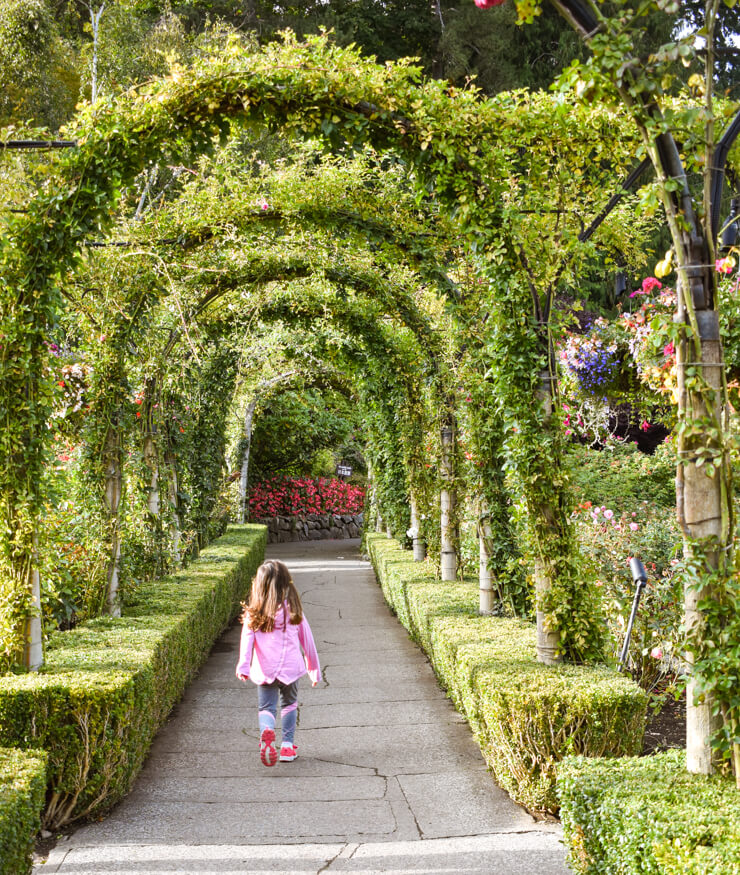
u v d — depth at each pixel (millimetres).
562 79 2861
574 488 4664
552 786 3873
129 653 4691
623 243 5645
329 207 6215
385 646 8438
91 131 4355
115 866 3490
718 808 2445
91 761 3904
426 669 7309
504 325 4547
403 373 9969
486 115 4285
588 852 2695
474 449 6320
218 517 13625
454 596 7285
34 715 3824
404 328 9781
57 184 4426
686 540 2768
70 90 16484
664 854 2209
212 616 7938
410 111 4293
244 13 19375
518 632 5512
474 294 5961
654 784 2660
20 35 14742
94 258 5734
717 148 2791
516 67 18562
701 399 2762
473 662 4566
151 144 4445
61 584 5598
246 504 21844
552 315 4652
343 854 3602
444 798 4262
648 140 2770
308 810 4129
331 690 6645
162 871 3441
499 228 4391
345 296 8258
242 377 11945
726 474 2736
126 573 6578
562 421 4609
